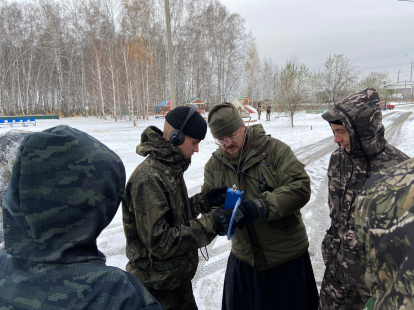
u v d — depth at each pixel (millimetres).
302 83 19234
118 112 30172
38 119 29250
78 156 751
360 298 1597
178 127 1447
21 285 697
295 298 1832
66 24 38500
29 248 734
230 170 1929
